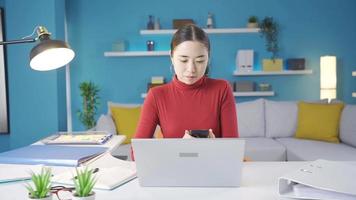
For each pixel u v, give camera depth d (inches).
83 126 182.2
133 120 146.6
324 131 140.9
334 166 40.1
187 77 50.9
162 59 182.9
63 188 39.3
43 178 34.1
